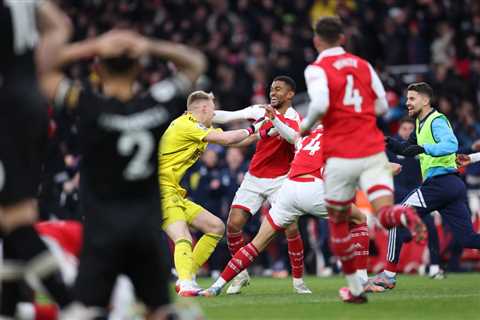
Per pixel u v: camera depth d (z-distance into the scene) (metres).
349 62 23.08
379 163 22.88
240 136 29.75
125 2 67.69
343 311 22.95
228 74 59.47
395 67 62.97
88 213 16.20
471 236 32.81
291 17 68.50
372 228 43.12
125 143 16.08
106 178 16.11
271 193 31.45
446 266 41.12
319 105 22.41
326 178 23.20
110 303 16.62
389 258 31.22
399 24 65.38
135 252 16.16
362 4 69.81
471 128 50.16
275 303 25.64
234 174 45.09
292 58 58.28
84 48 16.06
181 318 16.34
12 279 16.05
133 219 16.02
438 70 58.06
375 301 25.23
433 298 26.28
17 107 16.30
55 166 39.69
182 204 30.05
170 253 37.44
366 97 23.09
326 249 44.81
